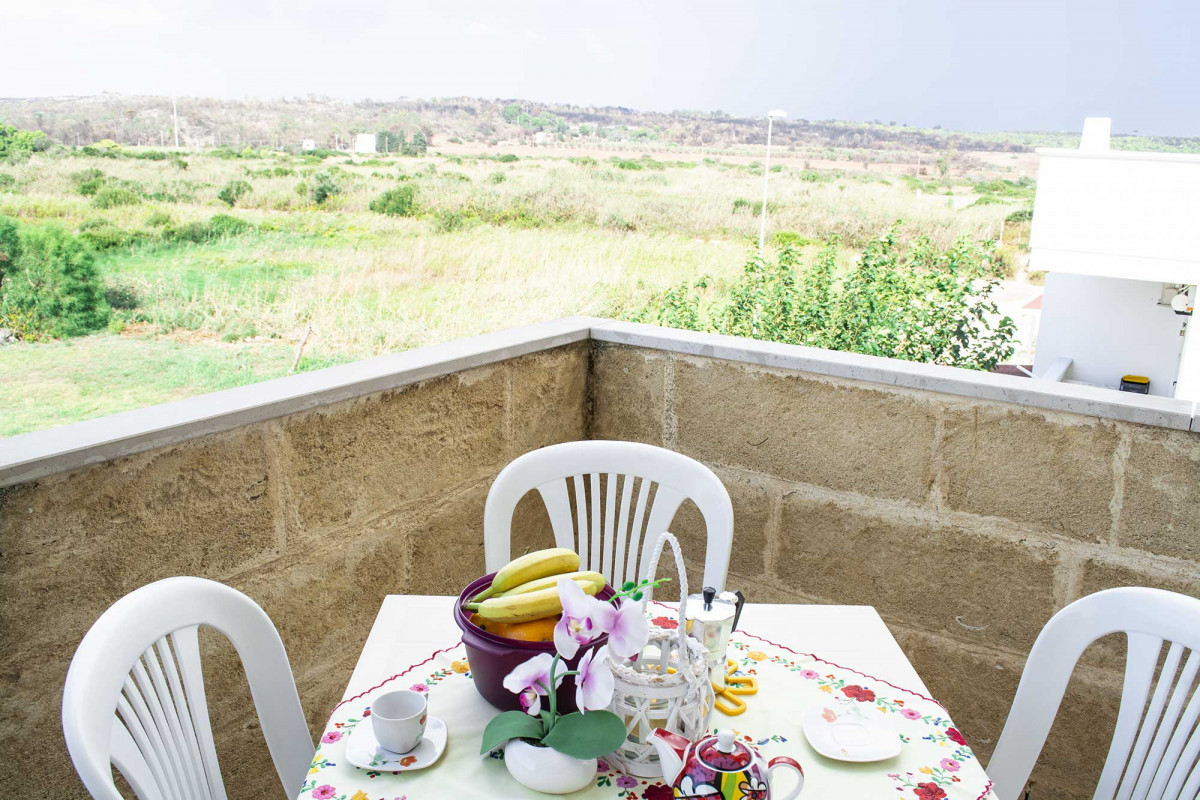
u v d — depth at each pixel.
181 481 1.40
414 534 1.88
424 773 0.91
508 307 18.75
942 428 1.84
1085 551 1.74
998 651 1.87
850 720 1.01
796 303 17.22
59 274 16.28
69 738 0.79
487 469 2.05
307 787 0.89
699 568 2.25
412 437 1.82
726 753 0.78
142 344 16.84
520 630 0.96
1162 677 1.09
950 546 1.88
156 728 0.95
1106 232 5.59
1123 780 1.12
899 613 1.98
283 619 1.62
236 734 1.54
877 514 1.96
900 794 0.90
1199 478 1.61
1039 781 1.85
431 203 18.53
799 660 1.15
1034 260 5.70
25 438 1.27
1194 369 5.70
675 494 1.60
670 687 0.88
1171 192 5.36
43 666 1.27
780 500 2.09
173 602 1.02
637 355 2.24
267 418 1.50
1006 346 16.03
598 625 0.85
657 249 18.47
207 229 17.39
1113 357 7.48
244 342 17.55
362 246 18.30
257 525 1.54
